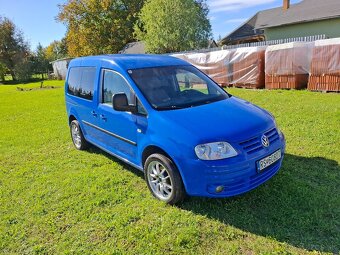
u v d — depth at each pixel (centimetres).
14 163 563
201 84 455
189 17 2806
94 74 499
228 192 317
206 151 311
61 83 3178
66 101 625
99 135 506
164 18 2817
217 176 309
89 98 515
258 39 2867
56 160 561
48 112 1123
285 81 1253
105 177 460
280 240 288
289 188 375
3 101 1631
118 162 523
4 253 300
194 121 342
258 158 324
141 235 311
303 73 1230
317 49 1117
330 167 434
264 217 324
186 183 330
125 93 418
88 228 331
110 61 460
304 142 544
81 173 485
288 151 505
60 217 358
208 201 363
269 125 360
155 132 358
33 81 4234
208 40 3014
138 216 347
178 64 473
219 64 1538
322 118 696
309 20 2120
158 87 411
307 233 294
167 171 350
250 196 365
